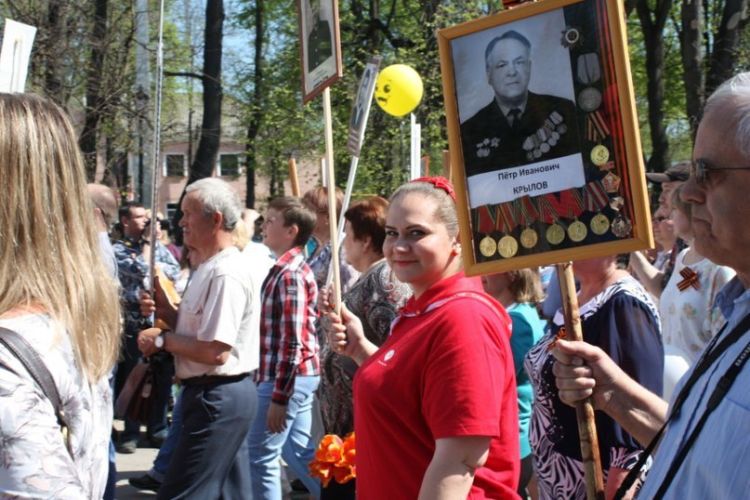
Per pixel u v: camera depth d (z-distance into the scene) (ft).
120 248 23.72
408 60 56.65
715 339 6.08
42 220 5.29
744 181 5.60
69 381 5.12
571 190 7.31
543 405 9.62
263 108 66.74
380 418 8.05
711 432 5.29
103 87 49.60
